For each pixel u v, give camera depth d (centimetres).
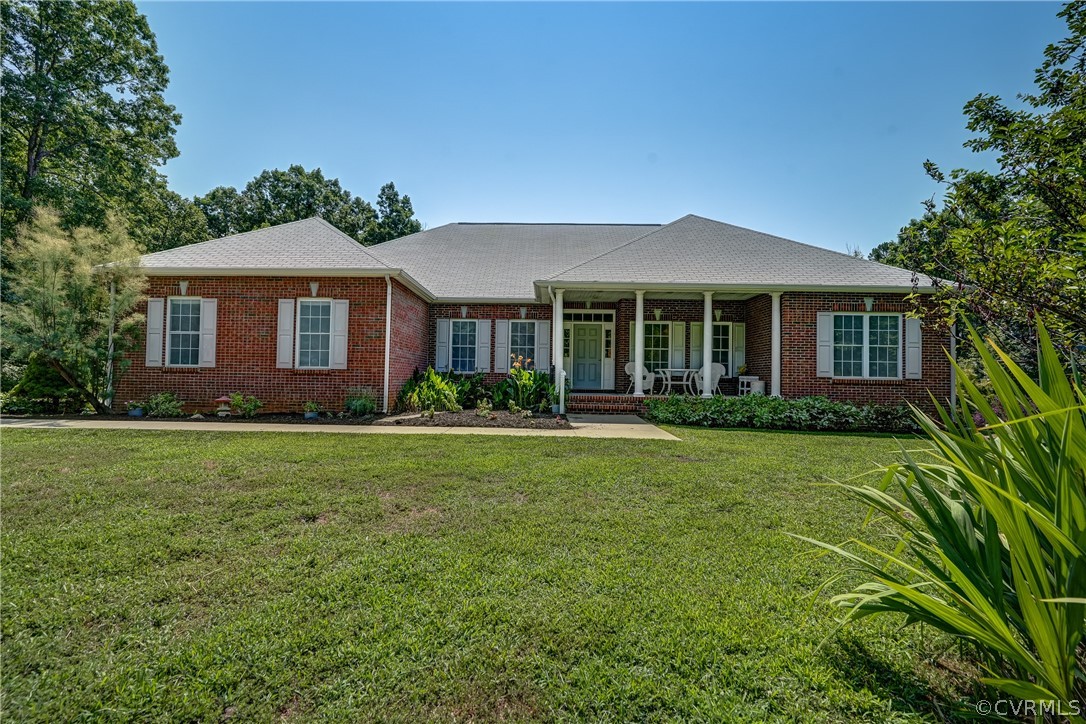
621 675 223
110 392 1188
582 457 705
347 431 945
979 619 172
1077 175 414
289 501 481
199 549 366
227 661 233
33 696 207
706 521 437
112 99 2184
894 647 246
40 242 1134
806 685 217
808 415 1149
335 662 232
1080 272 403
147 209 2427
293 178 3691
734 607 286
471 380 1526
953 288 512
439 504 484
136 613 275
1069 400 183
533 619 270
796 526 429
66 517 430
